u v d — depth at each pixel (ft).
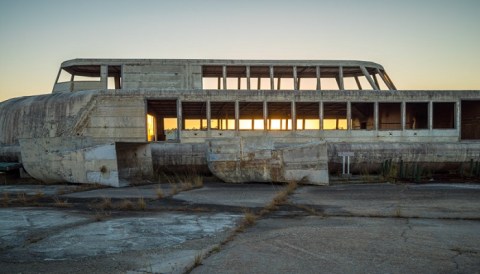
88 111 66.95
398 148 66.08
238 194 42.04
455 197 39.19
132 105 67.51
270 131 69.36
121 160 60.03
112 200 37.52
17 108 71.87
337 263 17.10
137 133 67.21
